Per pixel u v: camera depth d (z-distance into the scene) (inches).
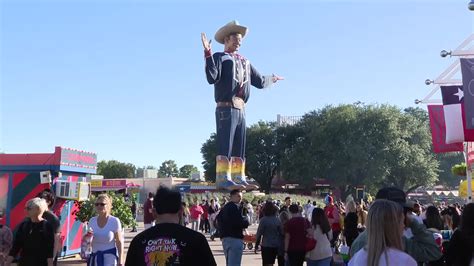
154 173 3949.3
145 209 709.9
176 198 154.3
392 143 2298.2
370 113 2335.1
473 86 385.1
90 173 644.1
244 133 857.5
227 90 831.7
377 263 133.6
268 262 414.6
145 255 146.2
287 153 2516.0
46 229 256.5
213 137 2726.4
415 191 2780.5
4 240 280.5
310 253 357.4
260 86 903.1
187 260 145.3
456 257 193.0
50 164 567.5
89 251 319.6
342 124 2319.1
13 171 571.5
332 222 575.2
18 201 565.9
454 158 3235.7
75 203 595.2
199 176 2950.3
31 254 253.1
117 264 280.2
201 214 1101.1
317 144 2368.4
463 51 426.6
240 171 844.0
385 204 138.3
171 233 148.4
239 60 852.0
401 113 2458.2
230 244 377.1
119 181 1892.2
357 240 180.2
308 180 2405.3
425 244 189.0
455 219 347.3
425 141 2487.7
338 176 2304.4
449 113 462.0
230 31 853.2
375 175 2257.6
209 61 804.0
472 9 357.4
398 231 136.9
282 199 1644.9
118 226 281.7
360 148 2229.3
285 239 370.6
